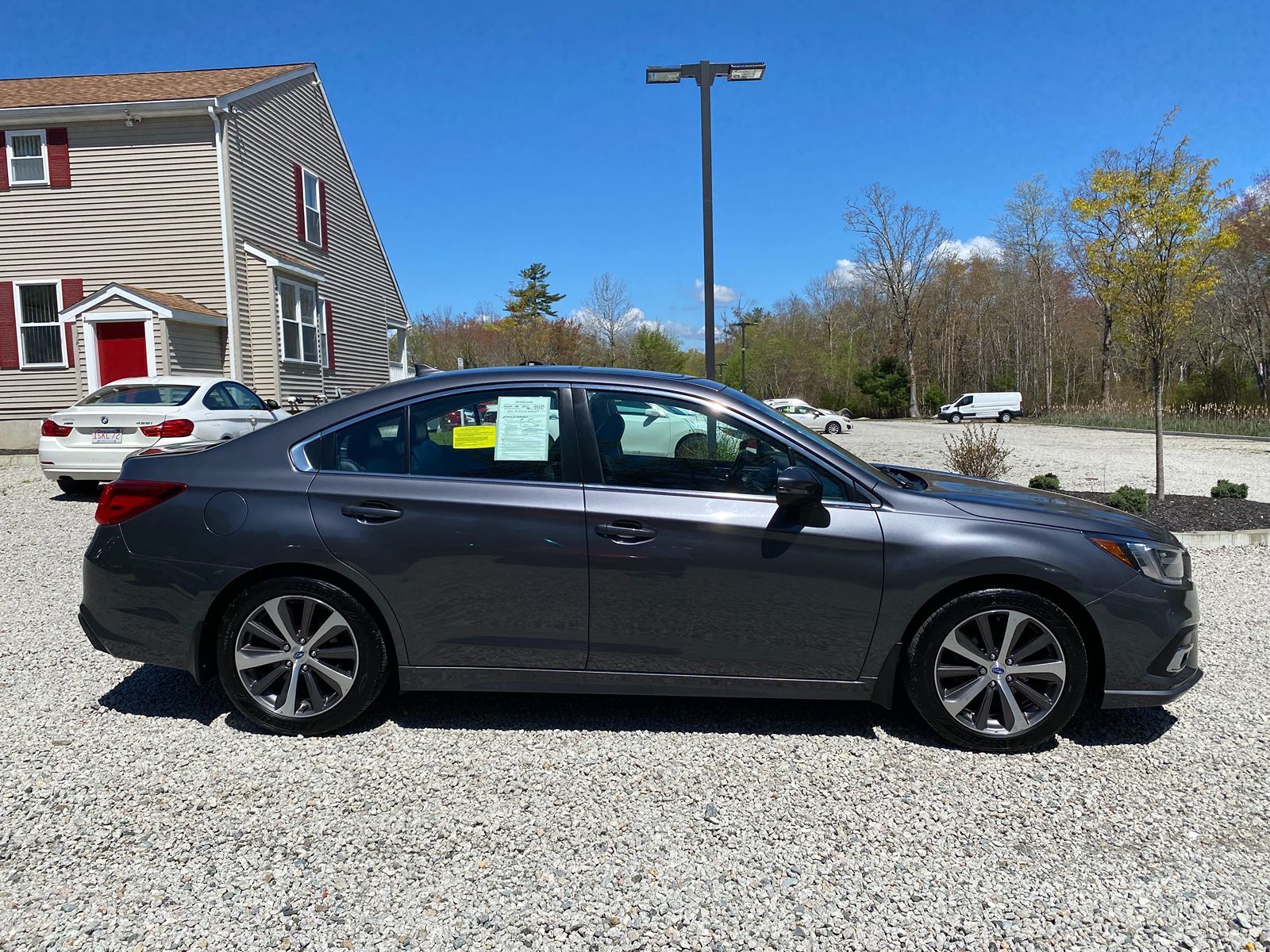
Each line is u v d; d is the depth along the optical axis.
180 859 2.74
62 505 9.95
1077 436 28.38
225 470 3.67
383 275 25.94
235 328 17.28
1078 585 3.44
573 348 53.34
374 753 3.53
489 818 3.01
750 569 3.49
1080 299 56.16
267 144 18.73
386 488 3.58
